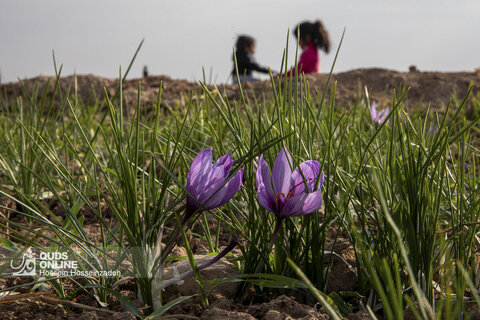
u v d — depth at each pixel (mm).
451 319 1037
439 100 7488
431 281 1323
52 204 2564
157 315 1286
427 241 1362
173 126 3547
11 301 1429
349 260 1685
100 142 3908
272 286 1335
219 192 1291
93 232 2211
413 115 3688
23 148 2520
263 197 1293
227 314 1290
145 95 7406
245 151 1599
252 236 1495
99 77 8469
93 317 1335
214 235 2172
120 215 1406
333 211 1487
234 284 1547
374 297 1423
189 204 1316
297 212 1272
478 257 1673
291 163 1394
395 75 8344
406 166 1411
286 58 1573
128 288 1588
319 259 1453
